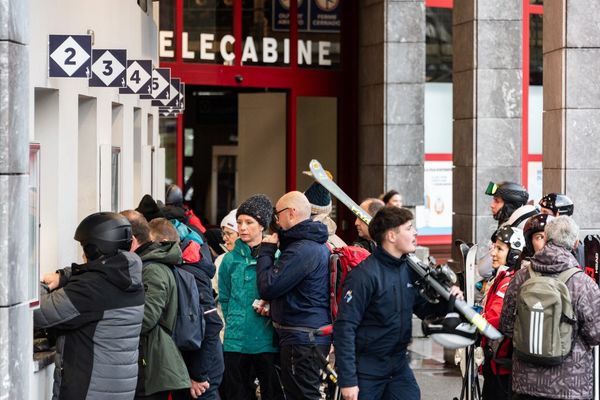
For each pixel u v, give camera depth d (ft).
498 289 39.68
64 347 30.48
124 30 56.75
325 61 95.35
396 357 33.73
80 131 46.91
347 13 94.68
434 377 59.93
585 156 58.49
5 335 28.32
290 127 94.84
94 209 46.85
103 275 30.48
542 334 35.50
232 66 93.25
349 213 95.45
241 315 42.45
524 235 40.34
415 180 89.15
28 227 30.81
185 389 37.81
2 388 28.30
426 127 107.34
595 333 35.83
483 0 78.54
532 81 109.40
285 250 40.32
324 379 40.11
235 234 48.39
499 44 78.74
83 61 38.40
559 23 58.44
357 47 94.07
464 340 32.94
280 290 39.93
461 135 80.23
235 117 94.17
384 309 33.09
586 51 58.29
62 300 30.14
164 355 34.27
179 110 78.74
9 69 28.35
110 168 49.80
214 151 94.02
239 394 42.88
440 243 107.24
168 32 91.56
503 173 79.05
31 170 33.12
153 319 33.94
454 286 33.30
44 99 39.86
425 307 34.14
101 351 30.37
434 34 107.34
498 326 38.37
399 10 88.48
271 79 94.22
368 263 33.27
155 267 34.42
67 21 41.65
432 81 107.45
